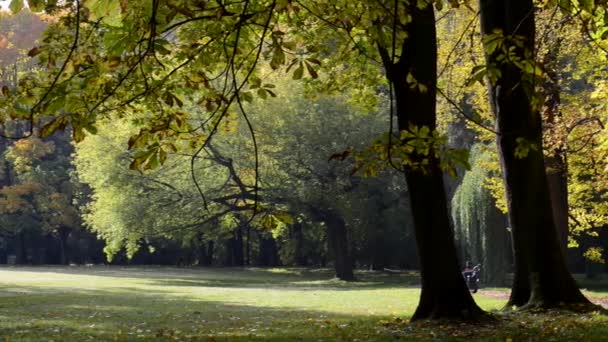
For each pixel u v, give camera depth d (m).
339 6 6.72
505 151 13.55
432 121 11.69
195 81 6.00
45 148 62.06
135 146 5.19
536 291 13.28
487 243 29.86
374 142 5.04
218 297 24.92
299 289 31.94
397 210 42.09
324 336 11.21
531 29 12.73
